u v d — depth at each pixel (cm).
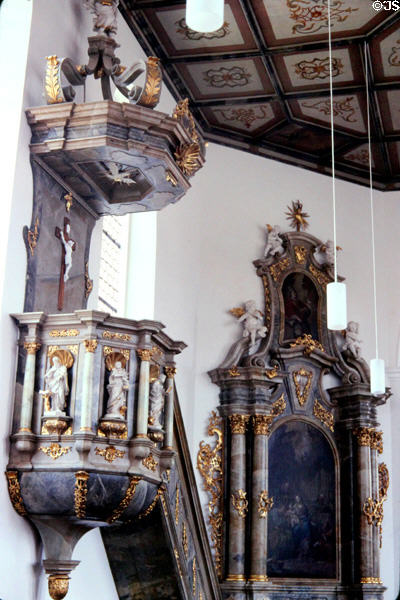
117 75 1036
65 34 1077
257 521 1500
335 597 1573
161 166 978
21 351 910
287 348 1639
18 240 932
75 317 902
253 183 1725
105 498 883
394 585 1644
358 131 1694
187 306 1542
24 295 936
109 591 1152
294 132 1709
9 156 938
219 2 675
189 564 1245
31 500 881
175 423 1301
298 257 1709
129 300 1386
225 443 1548
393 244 1831
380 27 1379
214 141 1709
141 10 1334
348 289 1769
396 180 1842
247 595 1464
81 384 889
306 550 1571
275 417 1606
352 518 1608
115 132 941
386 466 1709
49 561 914
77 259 1063
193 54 1464
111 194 1081
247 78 1538
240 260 1667
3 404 881
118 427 884
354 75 1520
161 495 1080
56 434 878
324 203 1795
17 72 970
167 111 1527
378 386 1304
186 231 1566
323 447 1645
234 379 1552
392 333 1783
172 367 1004
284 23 1380
